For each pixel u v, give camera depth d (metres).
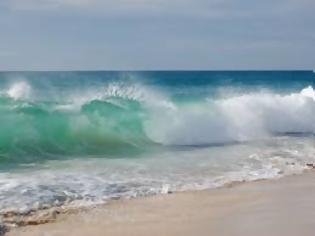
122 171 12.49
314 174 12.62
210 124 19.84
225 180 11.70
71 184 10.97
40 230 7.97
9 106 17.47
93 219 8.59
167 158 14.59
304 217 8.61
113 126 18.41
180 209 9.24
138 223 8.38
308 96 24.45
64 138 17.12
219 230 7.95
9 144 15.82
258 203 9.66
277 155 15.32
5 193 10.04
